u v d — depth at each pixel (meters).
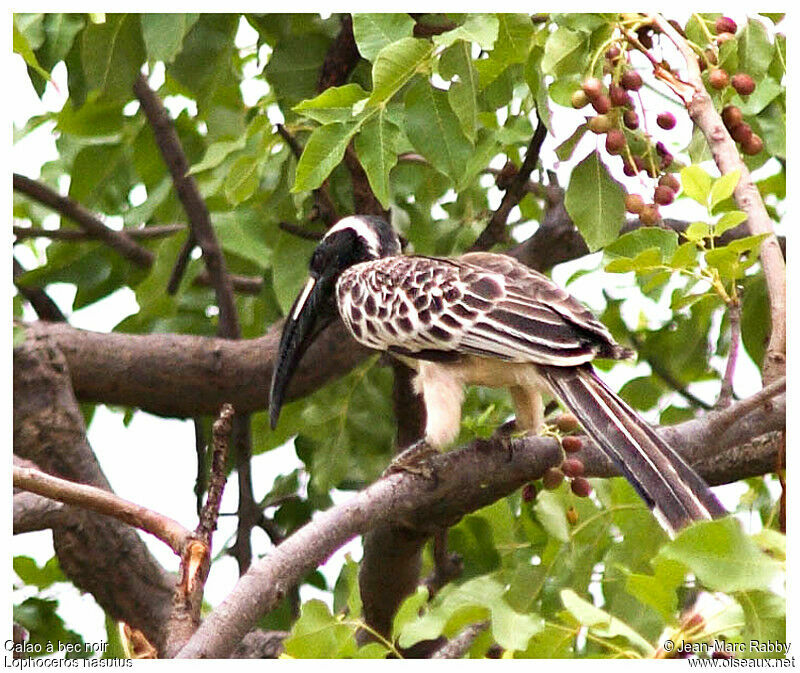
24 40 9.23
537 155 10.56
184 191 12.04
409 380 10.77
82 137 12.72
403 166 11.86
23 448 11.39
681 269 7.89
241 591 7.11
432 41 8.91
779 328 8.20
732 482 9.61
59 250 13.25
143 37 9.99
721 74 8.55
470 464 8.88
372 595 10.17
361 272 10.02
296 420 12.54
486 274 9.20
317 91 10.98
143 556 11.20
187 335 12.31
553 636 6.69
